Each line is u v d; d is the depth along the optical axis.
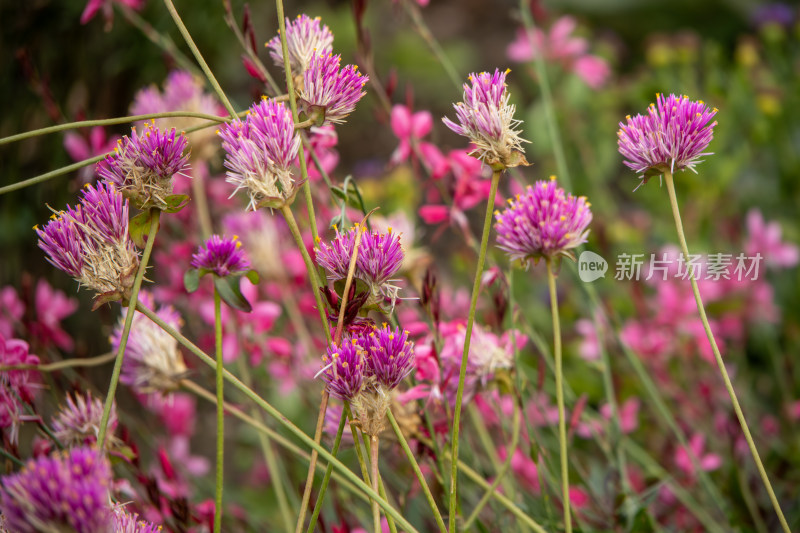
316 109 0.73
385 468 0.90
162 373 0.79
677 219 0.73
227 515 0.95
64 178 1.26
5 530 0.67
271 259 0.97
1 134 1.28
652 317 1.19
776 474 0.96
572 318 1.40
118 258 0.71
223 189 1.11
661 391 1.13
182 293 1.05
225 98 0.74
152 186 0.72
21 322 0.92
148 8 1.35
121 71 1.39
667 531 0.92
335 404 0.80
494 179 0.72
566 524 0.72
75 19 1.29
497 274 0.83
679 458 0.98
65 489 0.65
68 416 0.77
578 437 1.11
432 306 0.79
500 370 0.80
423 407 0.79
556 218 0.71
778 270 1.38
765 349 1.36
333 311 0.72
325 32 0.76
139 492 0.88
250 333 0.94
